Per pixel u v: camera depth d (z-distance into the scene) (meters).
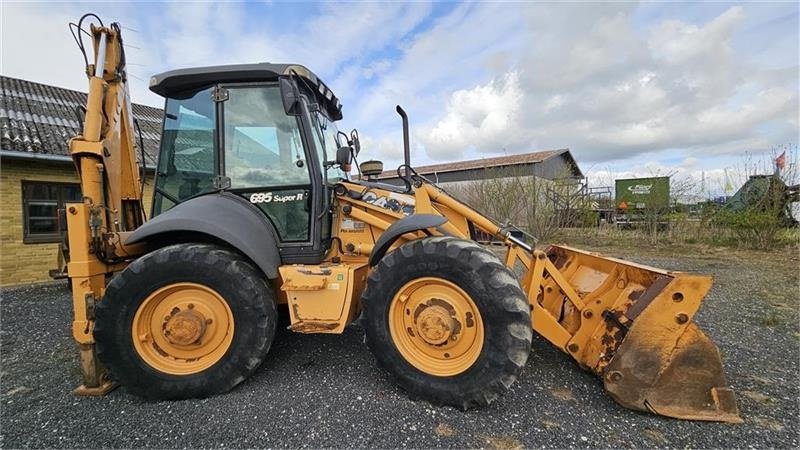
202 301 2.34
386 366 2.24
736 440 1.79
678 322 1.96
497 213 10.09
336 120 3.63
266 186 2.67
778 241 8.67
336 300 2.34
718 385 1.95
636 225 11.09
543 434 1.88
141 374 2.24
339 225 2.85
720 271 6.40
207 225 2.33
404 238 2.55
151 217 2.79
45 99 8.32
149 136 9.08
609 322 2.19
